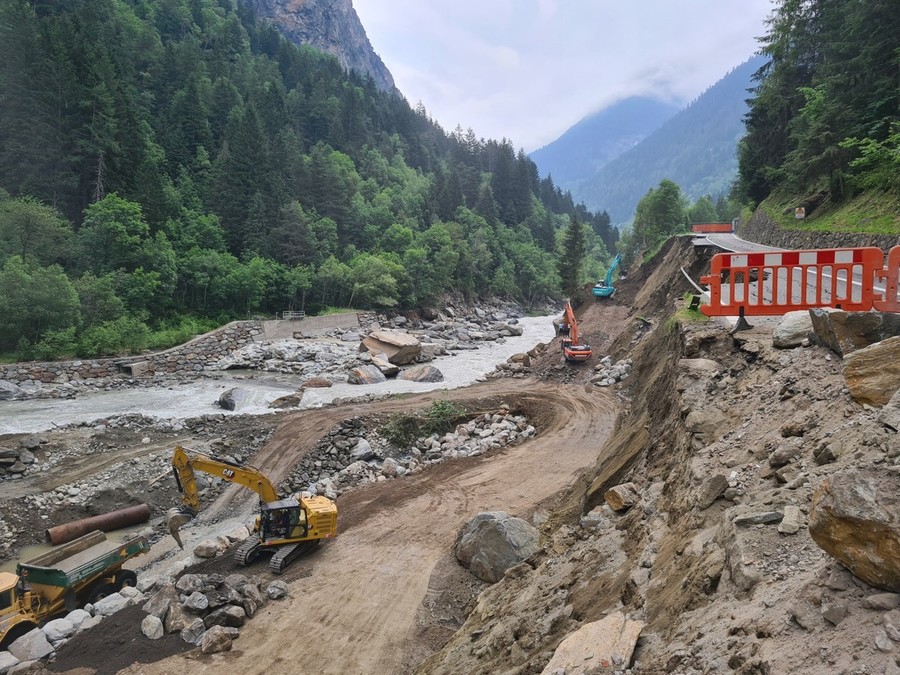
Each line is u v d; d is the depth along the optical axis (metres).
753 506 6.64
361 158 132.88
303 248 80.00
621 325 50.06
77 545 16.97
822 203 38.00
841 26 38.88
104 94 67.56
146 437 28.88
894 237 24.52
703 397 11.45
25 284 45.22
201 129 92.25
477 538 17.08
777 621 4.71
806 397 8.48
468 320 95.31
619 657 6.03
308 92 138.25
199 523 22.81
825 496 4.80
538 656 7.96
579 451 27.52
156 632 13.96
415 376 46.41
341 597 15.84
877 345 7.05
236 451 28.42
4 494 22.67
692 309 17.73
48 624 14.81
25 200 54.88
